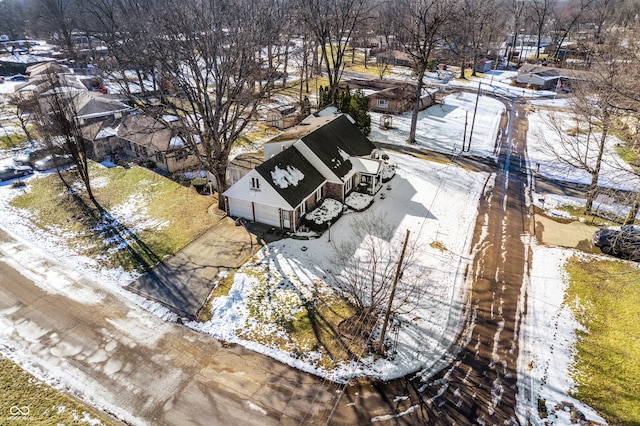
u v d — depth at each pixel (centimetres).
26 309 2239
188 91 2962
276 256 2655
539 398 1764
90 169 3991
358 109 4484
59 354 1964
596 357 1955
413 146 4444
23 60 8288
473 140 4653
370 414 1686
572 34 10038
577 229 2975
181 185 3628
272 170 2850
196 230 2956
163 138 3881
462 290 2389
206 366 1902
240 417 1667
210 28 2895
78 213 3209
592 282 2438
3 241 2839
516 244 2808
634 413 1684
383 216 3105
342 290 2355
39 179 3772
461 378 1858
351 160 3378
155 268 2575
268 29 3388
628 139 4012
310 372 1872
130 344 2022
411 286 2403
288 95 6159
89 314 2211
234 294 2336
